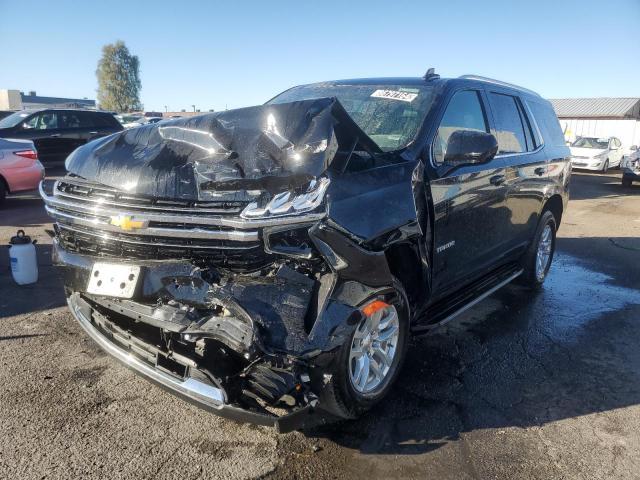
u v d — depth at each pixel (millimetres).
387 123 3785
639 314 5238
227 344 2484
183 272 2662
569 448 2992
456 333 4629
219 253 2660
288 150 2754
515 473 2758
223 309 2588
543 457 2900
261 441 2939
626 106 37625
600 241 8664
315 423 2973
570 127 37906
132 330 3000
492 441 3027
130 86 72750
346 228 2684
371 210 2838
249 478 2639
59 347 3949
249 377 2539
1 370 3576
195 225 2668
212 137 2900
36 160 9945
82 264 3023
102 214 2869
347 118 2953
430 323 3727
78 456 2744
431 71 4293
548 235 6035
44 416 3076
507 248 4930
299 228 2586
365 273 2783
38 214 9227
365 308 2791
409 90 4074
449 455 2881
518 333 4664
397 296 3102
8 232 7656
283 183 2656
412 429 3111
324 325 2576
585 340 4559
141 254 2848
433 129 3664
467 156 3436
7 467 2629
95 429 2979
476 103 4359
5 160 9523
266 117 2912
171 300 2693
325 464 2764
